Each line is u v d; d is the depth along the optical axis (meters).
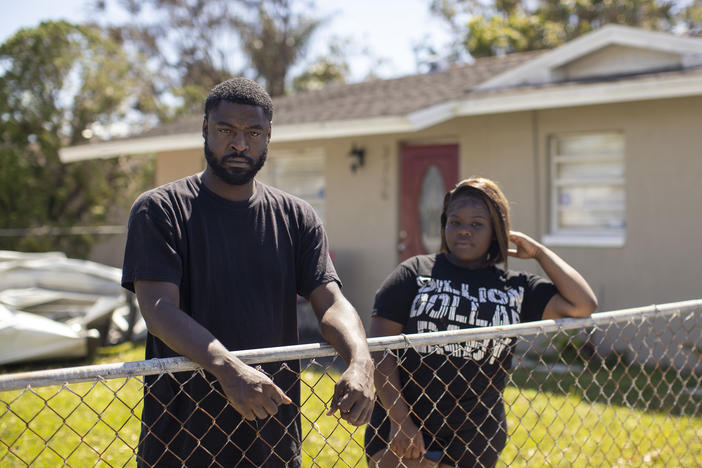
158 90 27.59
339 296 2.34
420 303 2.74
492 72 10.87
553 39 22.23
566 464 4.42
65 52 18.03
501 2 25.06
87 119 18.52
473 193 2.82
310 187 10.91
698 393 6.27
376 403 2.79
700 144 7.69
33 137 17.95
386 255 9.91
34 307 8.61
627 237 8.16
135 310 9.27
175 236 2.15
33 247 16.28
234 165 2.19
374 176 10.03
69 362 7.91
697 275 7.71
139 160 19.92
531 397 5.85
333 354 2.24
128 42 29.05
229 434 2.21
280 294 2.30
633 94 7.72
